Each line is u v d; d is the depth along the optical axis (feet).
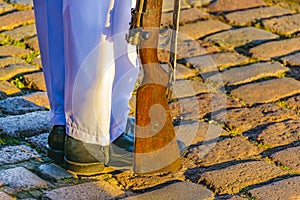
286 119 11.22
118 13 8.69
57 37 9.15
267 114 11.35
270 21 15.26
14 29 14.35
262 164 9.79
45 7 9.13
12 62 12.83
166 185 9.18
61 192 8.88
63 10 8.64
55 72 9.31
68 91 8.93
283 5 16.25
